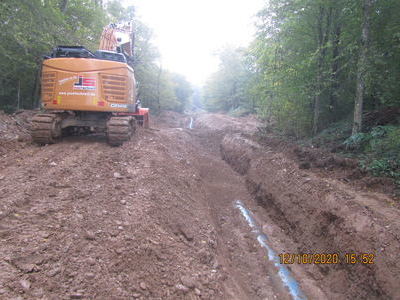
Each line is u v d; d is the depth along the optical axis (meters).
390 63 8.84
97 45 16.61
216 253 5.41
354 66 9.66
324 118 12.07
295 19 10.95
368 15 8.21
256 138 15.35
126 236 4.03
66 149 8.17
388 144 7.53
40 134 8.53
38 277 2.97
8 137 9.02
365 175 7.11
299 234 6.80
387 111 9.48
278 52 11.80
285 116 12.94
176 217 5.54
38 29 12.14
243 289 4.99
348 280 4.95
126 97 9.11
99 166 6.75
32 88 17.67
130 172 6.58
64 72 8.55
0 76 14.98
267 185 9.41
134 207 4.94
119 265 3.50
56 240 3.64
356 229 5.18
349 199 6.00
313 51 11.25
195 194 7.86
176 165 9.03
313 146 10.35
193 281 3.94
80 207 4.60
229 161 15.44
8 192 4.79
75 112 9.51
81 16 18.22
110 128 8.66
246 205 9.49
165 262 4.02
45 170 6.17
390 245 4.51
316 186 7.14
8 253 3.23
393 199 5.92
